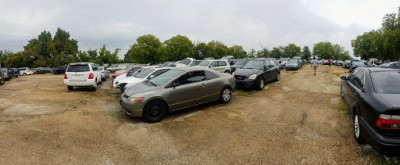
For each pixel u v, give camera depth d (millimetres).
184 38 38188
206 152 3434
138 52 33375
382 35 26969
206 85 5926
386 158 3031
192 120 4984
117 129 4461
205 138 3953
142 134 4184
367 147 3381
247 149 3500
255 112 5547
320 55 77812
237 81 8734
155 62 35250
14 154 3316
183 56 37656
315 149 3426
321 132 4078
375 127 2828
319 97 7195
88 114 5574
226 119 5004
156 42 34062
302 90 8633
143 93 4879
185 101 5457
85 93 9031
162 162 3170
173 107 5234
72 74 9188
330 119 4801
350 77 5426
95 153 3430
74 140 3885
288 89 8977
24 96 8164
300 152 3355
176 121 4938
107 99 7688
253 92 8516
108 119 5160
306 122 4668
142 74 8906
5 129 4324
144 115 4832
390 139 2639
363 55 53250
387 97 3070
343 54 72312
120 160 3234
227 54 52375
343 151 3316
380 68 4152
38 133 4156
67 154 3371
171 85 5230
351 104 4281
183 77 5531
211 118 5094
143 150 3537
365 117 3189
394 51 23438
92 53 43875
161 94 4980
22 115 5352
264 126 4488
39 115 5363
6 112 5645
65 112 5727
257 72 8844
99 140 3914
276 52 55906
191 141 3844
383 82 3559
